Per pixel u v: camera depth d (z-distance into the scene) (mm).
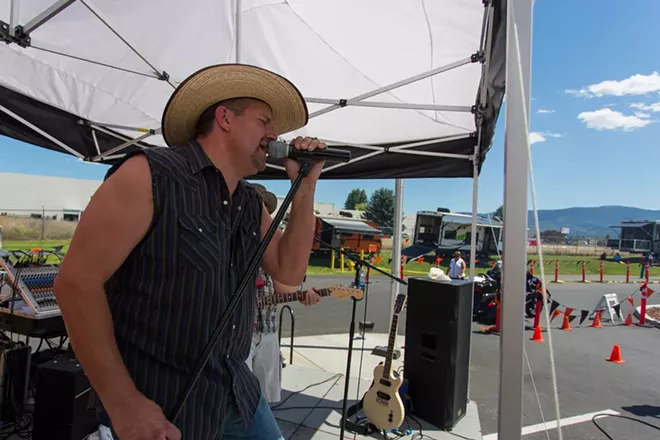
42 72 3070
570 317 7285
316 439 2748
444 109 3127
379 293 10336
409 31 2652
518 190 1330
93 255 829
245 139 1124
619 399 3932
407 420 3051
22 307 2836
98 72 3119
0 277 2881
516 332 1306
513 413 1294
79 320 811
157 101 3627
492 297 7367
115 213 851
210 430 1062
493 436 3094
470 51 2758
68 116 3789
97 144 4102
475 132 3873
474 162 3852
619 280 16609
